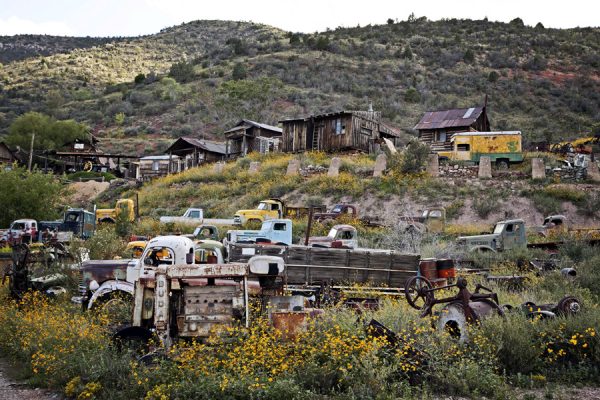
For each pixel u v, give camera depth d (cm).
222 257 1592
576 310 1173
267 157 5072
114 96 11612
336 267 1527
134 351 963
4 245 2848
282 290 1139
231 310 944
